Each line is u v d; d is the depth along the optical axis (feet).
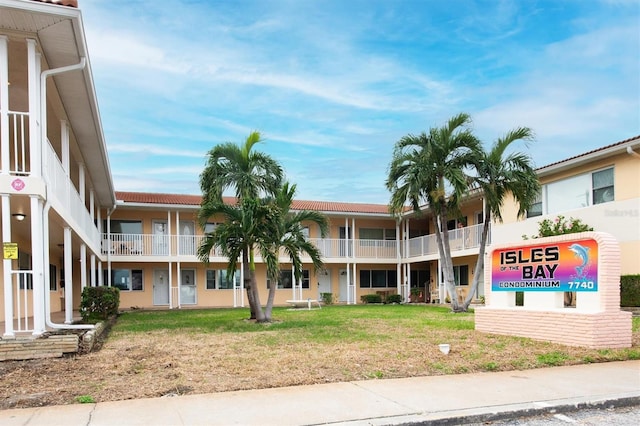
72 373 24.85
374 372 25.02
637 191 54.85
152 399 20.24
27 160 46.39
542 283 36.06
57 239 55.26
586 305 32.86
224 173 53.06
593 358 28.55
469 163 62.59
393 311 68.03
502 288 39.78
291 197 53.36
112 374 24.64
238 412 18.51
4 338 28.73
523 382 23.25
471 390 21.74
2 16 28.02
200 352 31.09
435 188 63.98
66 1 28.09
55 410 18.69
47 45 31.55
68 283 41.19
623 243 55.88
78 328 35.01
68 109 41.50
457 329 42.11
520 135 60.70
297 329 43.65
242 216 48.93
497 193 61.98
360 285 106.73
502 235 75.41
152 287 91.81
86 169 59.62
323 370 25.44
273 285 52.65
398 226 104.32
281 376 24.17
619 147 54.60
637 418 18.83
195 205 88.22
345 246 100.27
